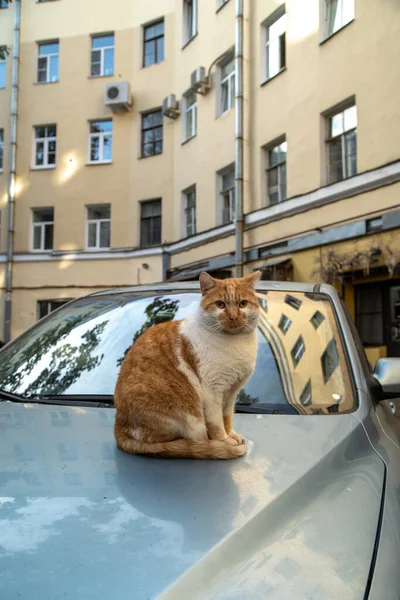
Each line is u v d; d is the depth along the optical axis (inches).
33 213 674.8
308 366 88.9
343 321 98.0
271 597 35.5
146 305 109.7
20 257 656.4
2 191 673.0
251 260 453.4
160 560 36.7
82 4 666.2
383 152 326.3
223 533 41.0
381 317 358.6
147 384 62.7
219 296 68.9
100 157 659.4
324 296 107.7
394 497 55.2
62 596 32.6
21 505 44.6
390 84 323.3
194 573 35.5
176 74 595.5
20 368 96.7
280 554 40.8
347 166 366.9
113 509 44.6
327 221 371.6
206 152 532.4
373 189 332.8
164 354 67.2
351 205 350.6
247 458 58.0
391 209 320.2
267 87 441.7
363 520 48.1
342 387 82.8
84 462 56.0
